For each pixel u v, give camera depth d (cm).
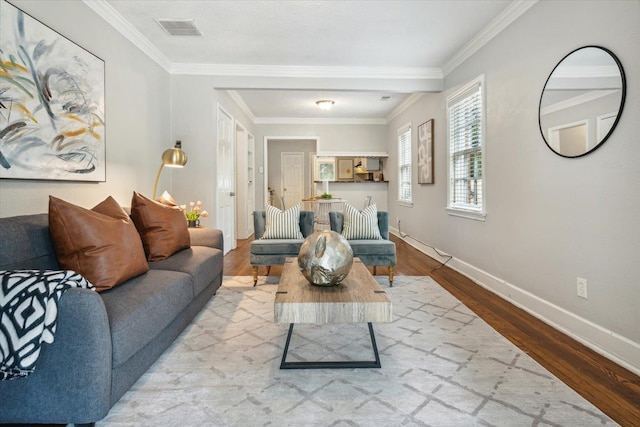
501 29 311
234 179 569
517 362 192
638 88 181
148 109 368
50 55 223
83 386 128
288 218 380
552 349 209
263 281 368
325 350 207
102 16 284
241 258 490
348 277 221
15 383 129
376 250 348
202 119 432
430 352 204
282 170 1008
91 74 266
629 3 184
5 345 117
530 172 272
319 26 327
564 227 236
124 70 319
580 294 222
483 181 344
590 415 146
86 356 128
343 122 780
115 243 183
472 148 381
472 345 213
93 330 129
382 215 397
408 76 449
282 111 708
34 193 215
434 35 346
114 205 219
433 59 412
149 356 175
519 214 287
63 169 236
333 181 807
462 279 373
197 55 398
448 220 439
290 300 171
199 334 230
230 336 227
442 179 459
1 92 188
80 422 130
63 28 238
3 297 121
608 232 200
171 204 313
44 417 130
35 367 127
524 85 278
